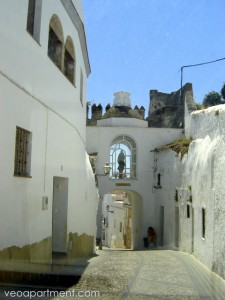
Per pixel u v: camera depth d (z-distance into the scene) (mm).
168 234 21000
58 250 11391
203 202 13469
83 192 14352
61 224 11484
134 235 27953
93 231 17562
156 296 6938
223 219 10570
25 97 7883
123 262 12141
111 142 25562
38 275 7789
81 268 9695
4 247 6742
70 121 11969
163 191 22516
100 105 30938
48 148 9516
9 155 7051
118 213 34281
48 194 9453
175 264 12180
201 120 15852
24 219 7750
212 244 11578
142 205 25250
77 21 12438
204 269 11586
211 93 33812
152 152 25422
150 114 35469
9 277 6832
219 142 11766
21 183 7625
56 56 10852
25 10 7910
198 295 7344
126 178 25312
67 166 11539
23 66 7766
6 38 6922
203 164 13695
